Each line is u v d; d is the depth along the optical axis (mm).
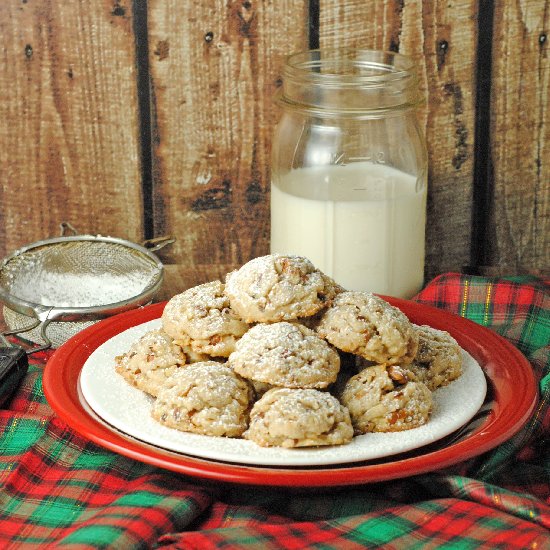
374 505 887
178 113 1149
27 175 1169
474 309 1069
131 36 1129
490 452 915
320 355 895
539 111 1146
